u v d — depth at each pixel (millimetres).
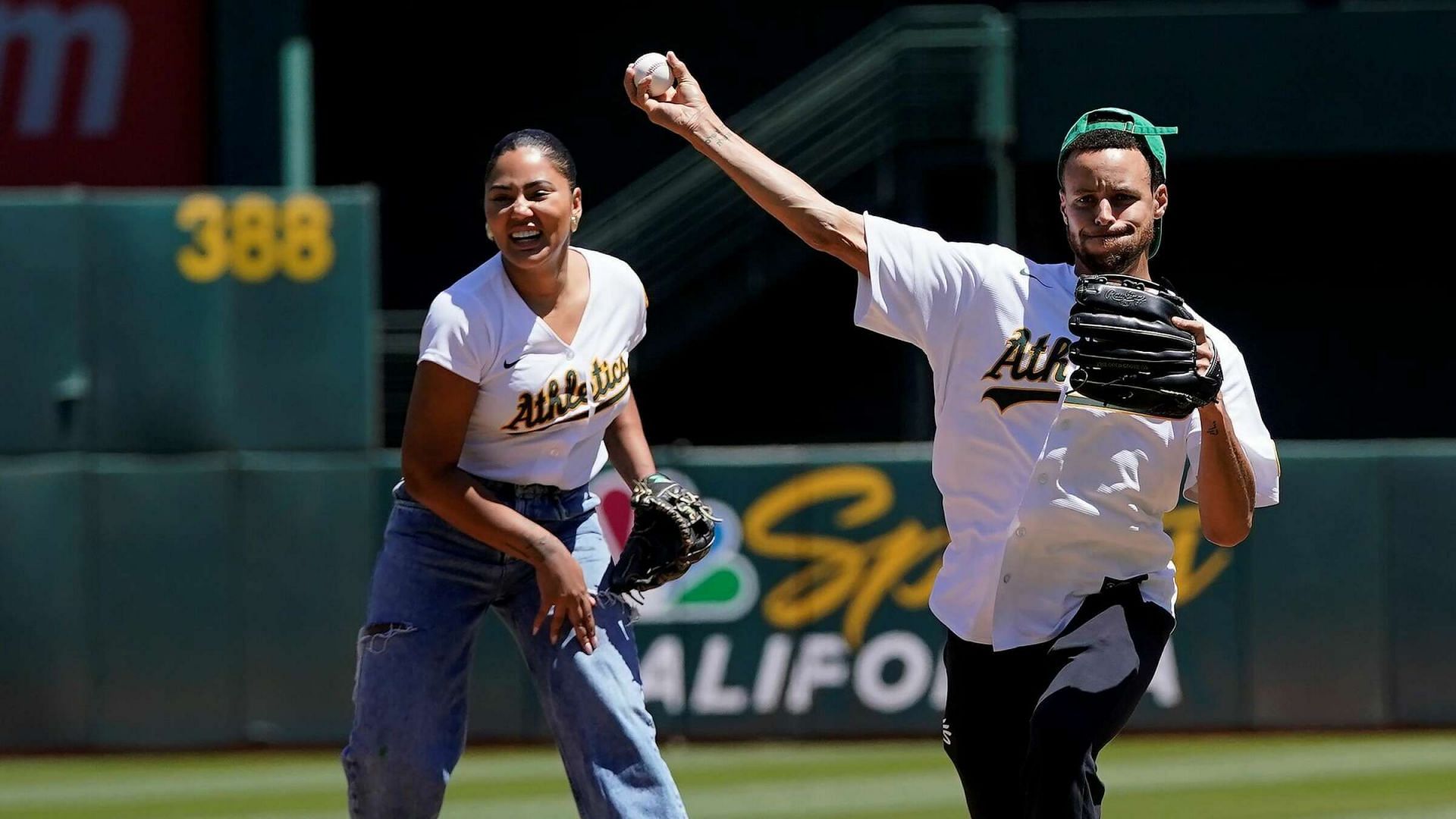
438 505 13742
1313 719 33469
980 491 13289
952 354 13242
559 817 26672
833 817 26234
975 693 13539
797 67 47344
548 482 14328
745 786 29156
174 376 34000
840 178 42875
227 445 34000
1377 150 40531
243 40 43562
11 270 33969
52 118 43562
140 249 34125
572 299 14062
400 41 47562
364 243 34312
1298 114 40719
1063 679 12531
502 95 47656
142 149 43781
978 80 41906
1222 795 27609
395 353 42094
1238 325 46062
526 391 13797
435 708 14219
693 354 46375
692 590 33906
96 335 34031
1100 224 12883
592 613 14055
